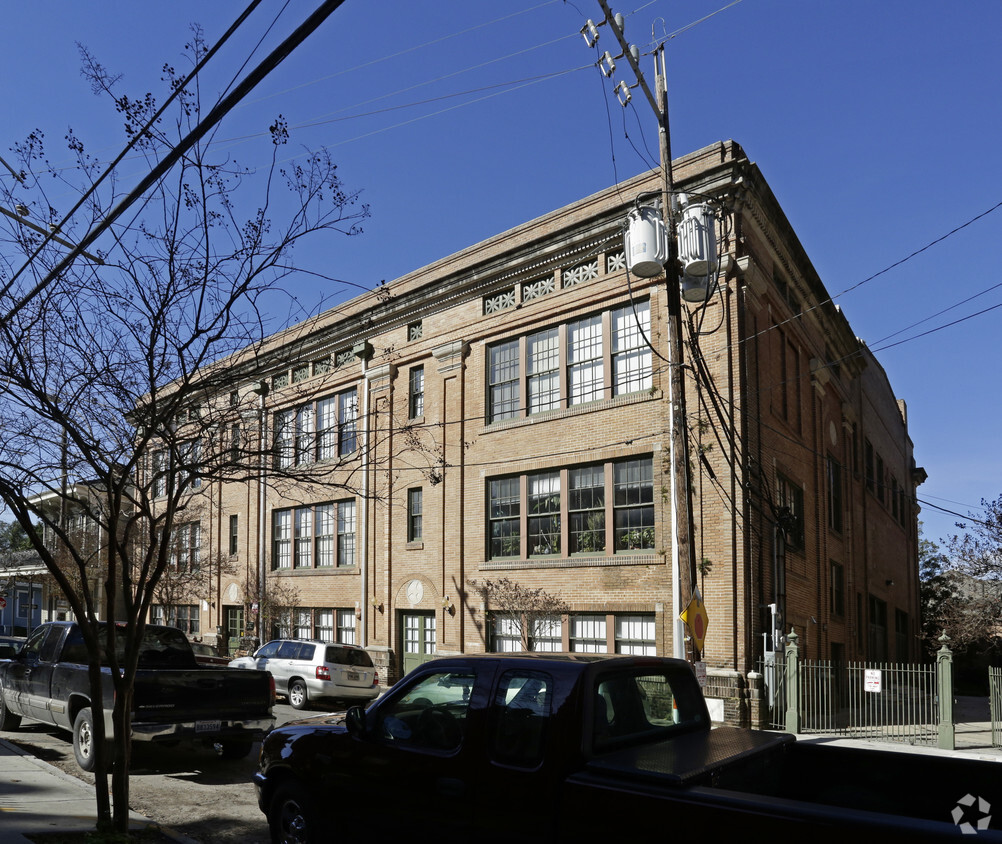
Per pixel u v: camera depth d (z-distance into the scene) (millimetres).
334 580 26391
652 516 18312
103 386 8352
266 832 8133
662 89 14445
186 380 7793
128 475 7664
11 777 9641
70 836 7082
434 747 5387
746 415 17438
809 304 23875
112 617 7316
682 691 5691
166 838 7438
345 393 26859
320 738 6055
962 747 14859
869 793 4934
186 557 32375
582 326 20391
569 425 20094
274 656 21375
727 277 17797
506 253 21750
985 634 22938
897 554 36875
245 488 30609
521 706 5043
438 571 22781
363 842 5617
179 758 12344
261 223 9547
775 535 18641
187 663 13320
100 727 7207
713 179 18078
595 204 20375
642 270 14305
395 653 24016
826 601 23047
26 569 35625
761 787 4984
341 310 26812
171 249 8141
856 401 29984
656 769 4426
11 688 13570
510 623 20906
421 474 23766
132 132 7883
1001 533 21531
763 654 16938
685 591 13070
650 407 18453
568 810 4582
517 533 21188
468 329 22969
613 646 18594
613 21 13703
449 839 5109
